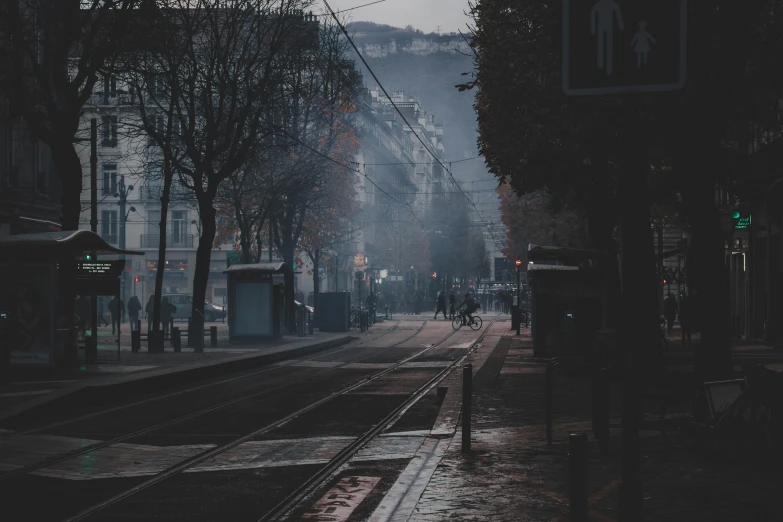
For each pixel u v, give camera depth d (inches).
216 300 3617.1
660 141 914.1
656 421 666.8
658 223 1604.3
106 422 749.9
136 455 580.7
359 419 764.0
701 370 800.9
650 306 1048.2
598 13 273.9
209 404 885.8
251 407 856.9
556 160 1034.1
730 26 813.9
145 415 797.2
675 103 792.9
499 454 565.6
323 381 1131.9
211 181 1657.2
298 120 2203.5
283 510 422.9
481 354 1640.0
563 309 1491.1
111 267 1277.1
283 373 1266.0
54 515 412.8
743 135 989.8
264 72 1716.3
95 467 537.6
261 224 2122.3
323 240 2714.1
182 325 3016.7
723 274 795.4
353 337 2237.9
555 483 471.8
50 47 1172.5
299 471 526.0
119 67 1429.6
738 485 455.5
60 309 1112.2
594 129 912.9
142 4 1254.3
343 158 2524.6
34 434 679.1
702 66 790.5
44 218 1839.3
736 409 537.3
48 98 1154.7
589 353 1476.4
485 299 4498.0
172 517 409.1
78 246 1119.0
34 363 1064.2
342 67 2388.0
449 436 652.7
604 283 1400.1
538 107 975.0
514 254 3595.0
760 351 1504.7
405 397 940.0
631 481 286.8
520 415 772.6
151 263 3567.9
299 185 2171.5
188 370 1141.1
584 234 2126.0
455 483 473.7
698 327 1679.4
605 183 1093.1
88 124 2878.9
